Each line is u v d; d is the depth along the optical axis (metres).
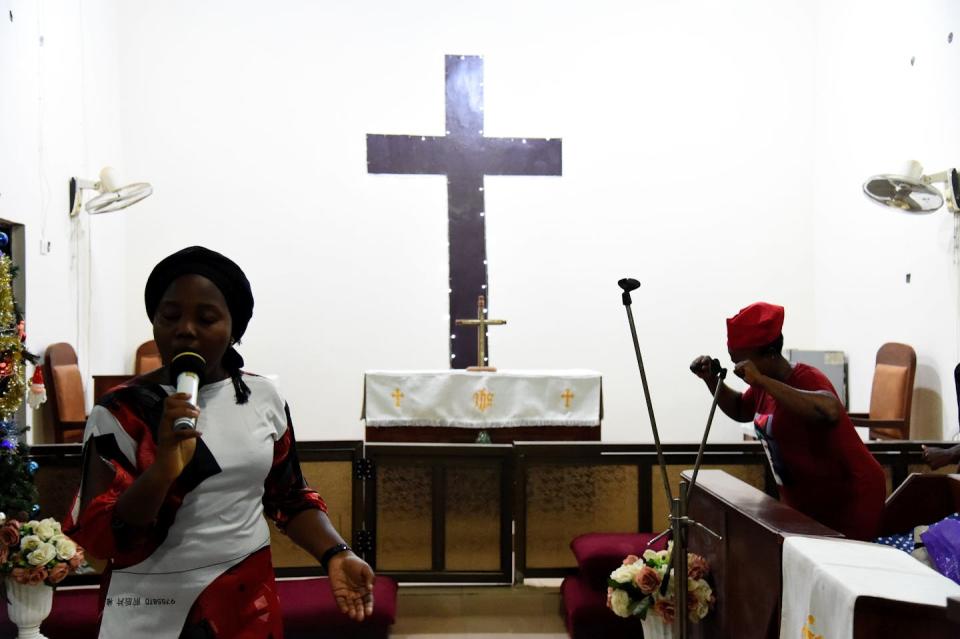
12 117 4.91
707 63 7.36
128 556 1.43
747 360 2.67
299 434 7.01
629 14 7.32
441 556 4.02
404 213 7.14
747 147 7.36
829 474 2.77
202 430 1.48
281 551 3.93
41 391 4.06
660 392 7.27
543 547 4.02
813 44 7.38
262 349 7.01
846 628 1.77
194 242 6.95
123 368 6.75
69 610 3.41
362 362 7.08
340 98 7.12
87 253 6.04
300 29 7.09
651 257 7.29
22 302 5.01
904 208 5.23
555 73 7.28
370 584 1.58
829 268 7.16
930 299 5.79
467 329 7.14
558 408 5.00
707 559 2.97
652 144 7.32
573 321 7.24
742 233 7.35
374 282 7.11
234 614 1.46
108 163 6.52
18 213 4.98
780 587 2.26
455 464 4.01
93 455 1.41
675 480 4.04
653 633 2.94
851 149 6.81
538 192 7.23
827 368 6.70
